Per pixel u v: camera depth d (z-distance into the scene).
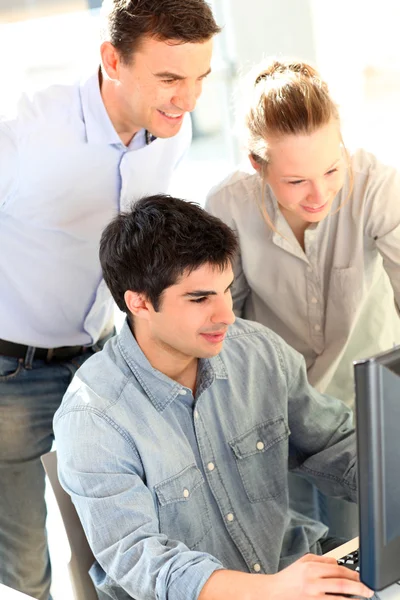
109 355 1.50
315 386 2.01
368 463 1.01
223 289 1.38
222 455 1.53
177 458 1.46
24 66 3.30
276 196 1.71
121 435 1.41
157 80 1.62
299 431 1.65
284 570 1.22
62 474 1.42
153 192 1.98
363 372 0.98
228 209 1.87
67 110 1.79
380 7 3.93
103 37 1.66
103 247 1.45
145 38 1.58
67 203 1.85
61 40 3.30
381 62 4.09
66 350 2.01
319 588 1.17
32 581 2.12
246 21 3.73
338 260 1.86
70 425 1.42
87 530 1.38
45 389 2.02
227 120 3.73
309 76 1.64
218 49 3.73
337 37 3.91
